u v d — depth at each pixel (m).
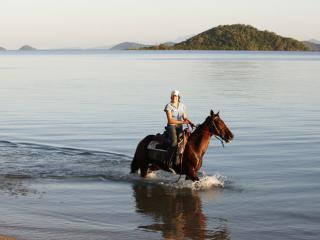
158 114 26.25
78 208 10.87
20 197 11.63
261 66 87.88
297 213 10.64
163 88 42.00
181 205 11.20
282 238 9.17
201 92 38.34
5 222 9.75
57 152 16.69
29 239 8.77
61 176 13.65
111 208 10.92
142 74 63.03
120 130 21.48
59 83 47.81
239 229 9.65
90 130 21.48
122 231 9.42
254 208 10.98
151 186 12.80
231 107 29.27
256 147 17.75
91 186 12.75
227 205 11.20
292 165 15.04
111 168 14.59
